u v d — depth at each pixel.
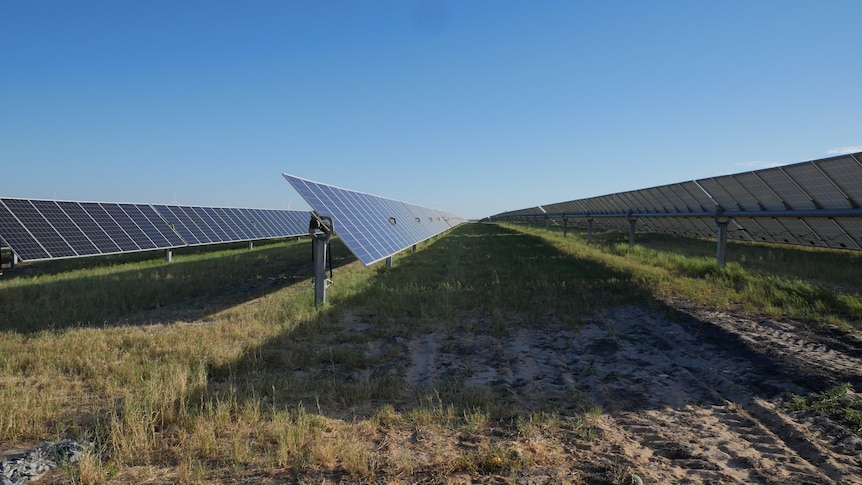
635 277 14.90
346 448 4.69
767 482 4.07
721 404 6.00
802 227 14.37
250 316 10.76
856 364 6.86
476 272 17.56
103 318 11.20
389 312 11.16
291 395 6.33
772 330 8.91
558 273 16.61
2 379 6.99
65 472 4.25
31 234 17.84
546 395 6.46
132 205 24.39
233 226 31.17
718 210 16.52
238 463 4.47
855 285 13.45
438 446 4.81
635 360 7.86
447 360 8.04
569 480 4.12
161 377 6.84
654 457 4.62
